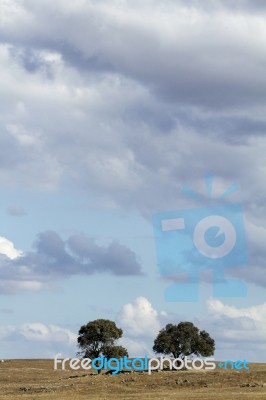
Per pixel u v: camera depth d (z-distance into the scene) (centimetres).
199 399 8394
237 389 9569
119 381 10831
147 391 9888
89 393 9938
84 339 13162
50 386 11094
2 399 9331
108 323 13262
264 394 8750
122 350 13175
